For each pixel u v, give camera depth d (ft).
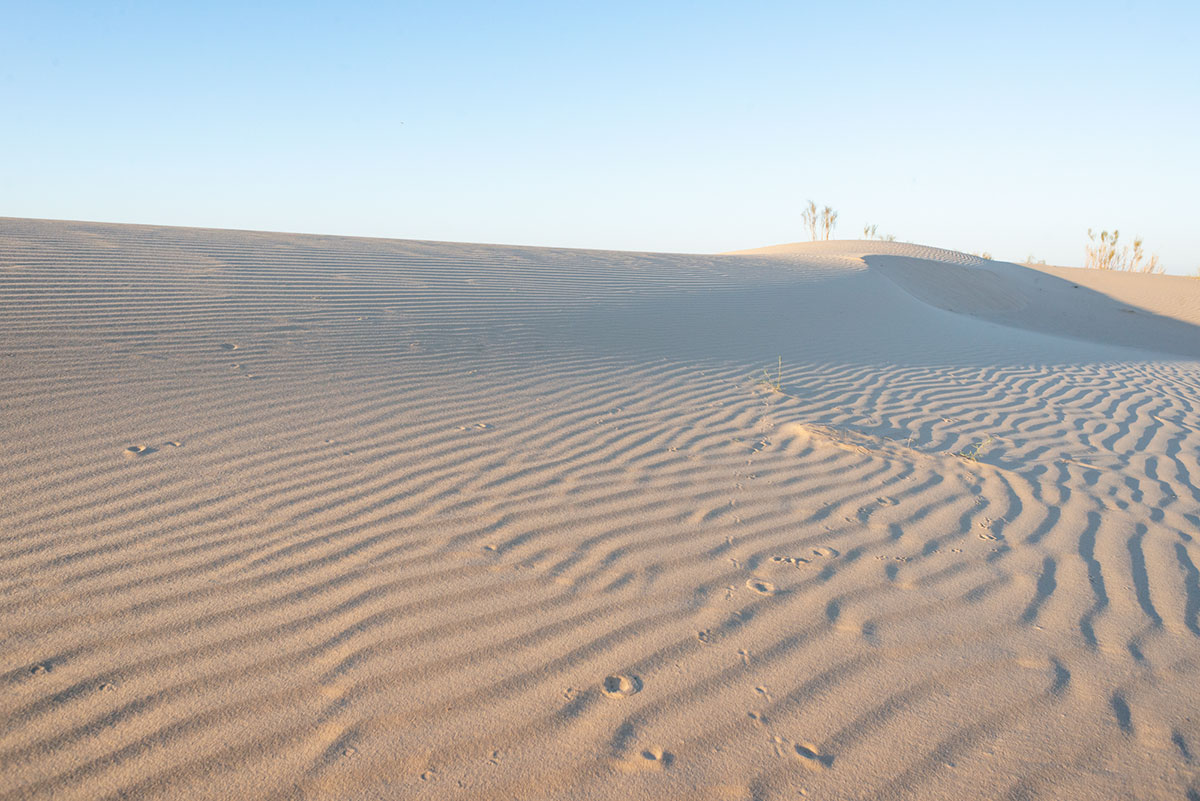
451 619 8.54
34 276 22.26
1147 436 19.39
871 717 7.10
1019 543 11.62
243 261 28.81
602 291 33.53
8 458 12.36
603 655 7.97
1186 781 6.41
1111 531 12.29
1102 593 9.97
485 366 21.27
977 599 9.65
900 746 6.70
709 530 11.64
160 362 17.76
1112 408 22.77
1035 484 14.70
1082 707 7.39
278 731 6.50
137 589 8.82
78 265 24.27
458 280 31.48
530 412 17.87
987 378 26.63
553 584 9.55
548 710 6.98
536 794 5.94
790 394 21.84
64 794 5.70
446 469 13.78
